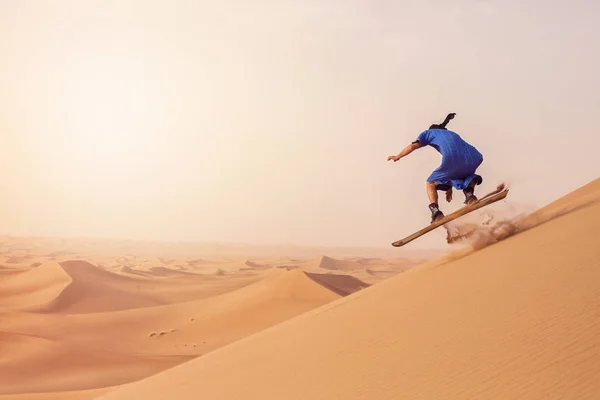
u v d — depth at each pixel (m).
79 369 52.41
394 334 5.95
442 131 8.33
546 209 11.51
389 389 4.57
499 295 5.68
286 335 9.28
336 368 5.67
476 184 8.19
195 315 84.19
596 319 4.31
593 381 3.49
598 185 12.53
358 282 98.06
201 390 7.47
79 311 95.19
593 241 6.29
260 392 6.03
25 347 55.03
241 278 138.75
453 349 4.83
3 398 31.33
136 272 158.38
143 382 12.37
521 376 3.90
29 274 109.81
